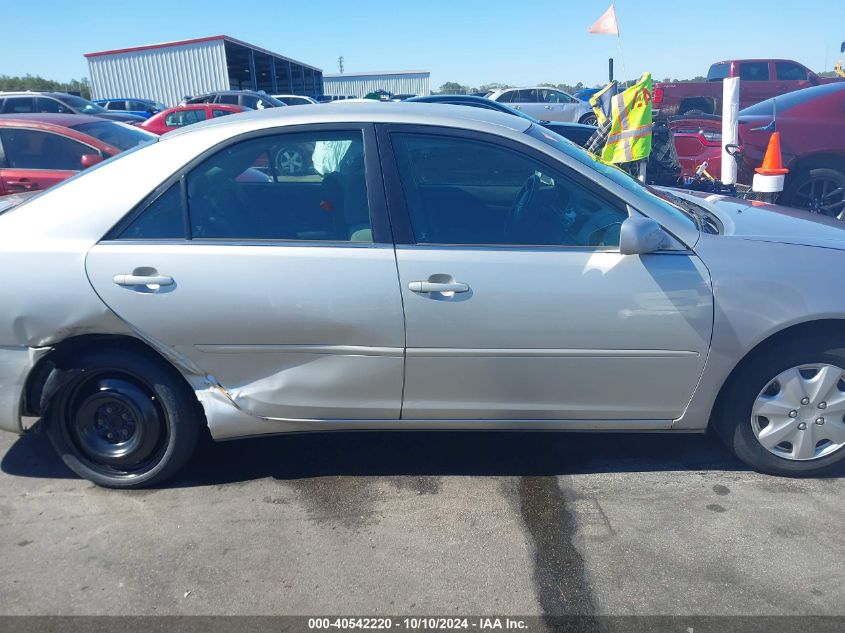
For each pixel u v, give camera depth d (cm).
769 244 300
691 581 259
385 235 293
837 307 288
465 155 299
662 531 287
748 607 246
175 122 1527
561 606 249
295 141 302
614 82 617
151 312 290
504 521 296
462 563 271
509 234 296
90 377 309
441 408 305
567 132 1136
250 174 303
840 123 662
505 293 287
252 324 291
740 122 695
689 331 291
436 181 301
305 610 249
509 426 310
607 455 349
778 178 578
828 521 291
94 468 323
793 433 311
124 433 318
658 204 306
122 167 301
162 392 306
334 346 295
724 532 285
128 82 2581
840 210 673
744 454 318
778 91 1708
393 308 288
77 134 689
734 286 288
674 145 722
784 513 296
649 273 288
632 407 306
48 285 290
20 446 366
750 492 312
